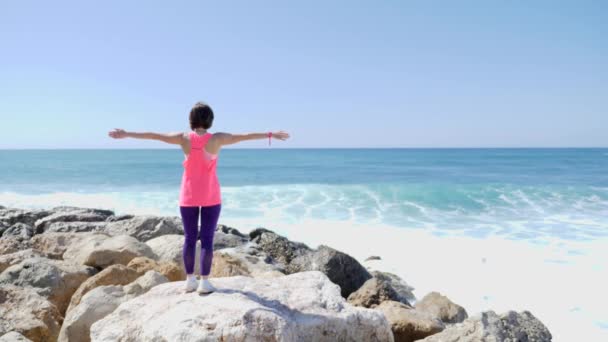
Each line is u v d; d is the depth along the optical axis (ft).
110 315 13.76
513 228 56.29
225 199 80.53
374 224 58.95
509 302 32.40
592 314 30.07
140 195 85.87
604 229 55.01
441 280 37.04
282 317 12.94
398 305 24.38
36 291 21.53
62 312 21.75
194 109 14.33
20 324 17.57
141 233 37.32
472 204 75.56
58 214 44.19
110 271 21.45
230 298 13.89
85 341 16.62
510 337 18.04
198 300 13.71
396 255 44.29
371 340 15.06
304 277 17.19
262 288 15.70
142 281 19.69
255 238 40.96
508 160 247.50
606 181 111.04
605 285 35.09
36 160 263.70
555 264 40.37
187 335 11.78
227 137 14.25
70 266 24.23
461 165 199.00
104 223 40.16
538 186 97.81
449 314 28.14
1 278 22.08
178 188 100.99
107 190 97.04
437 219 62.75
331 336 14.11
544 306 31.55
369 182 112.88
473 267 40.11
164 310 13.29
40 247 31.17
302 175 141.79
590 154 357.20
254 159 285.64
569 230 54.65
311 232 54.19
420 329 21.36
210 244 14.44
